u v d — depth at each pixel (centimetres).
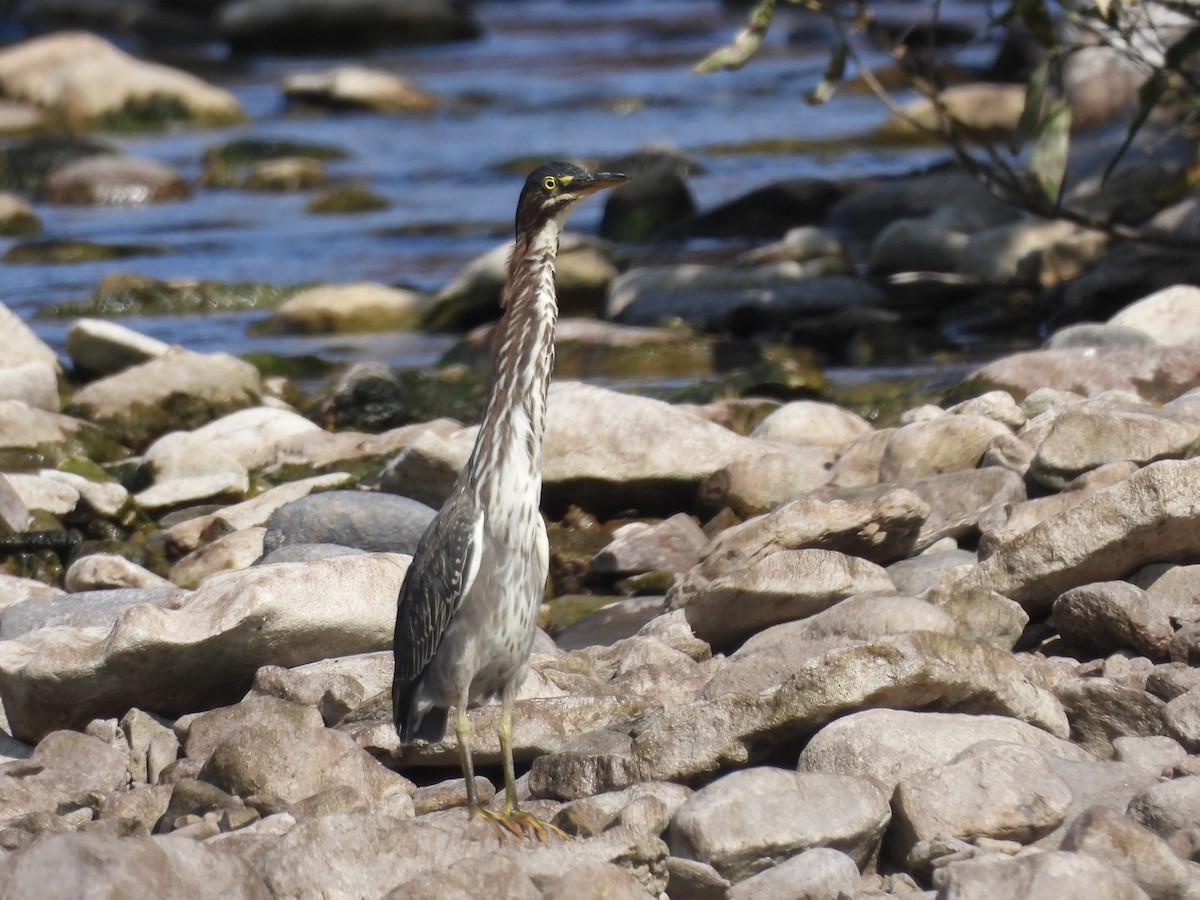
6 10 6744
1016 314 2136
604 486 1437
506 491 812
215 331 2455
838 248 2617
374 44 6338
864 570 1026
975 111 3606
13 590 1250
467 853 735
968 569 1020
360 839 725
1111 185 2323
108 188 3666
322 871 713
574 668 1001
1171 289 1692
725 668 911
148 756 943
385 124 4597
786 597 1019
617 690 946
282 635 995
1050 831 729
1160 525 970
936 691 814
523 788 863
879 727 782
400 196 3591
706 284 2350
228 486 1598
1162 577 995
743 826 716
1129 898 637
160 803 859
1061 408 1302
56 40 4834
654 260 2802
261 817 826
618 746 855
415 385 1891
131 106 4641
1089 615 945
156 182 3688
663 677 952
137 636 968
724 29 6303
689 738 816
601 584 1339
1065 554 984
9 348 1936
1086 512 984
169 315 2580
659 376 2012
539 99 4819
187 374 1873
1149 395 1412
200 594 1007
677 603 1138
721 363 2023
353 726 920
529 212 848
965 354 2020
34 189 3891
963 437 1266
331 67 5897
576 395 1484
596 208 3438
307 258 2961
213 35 6812
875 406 1711
